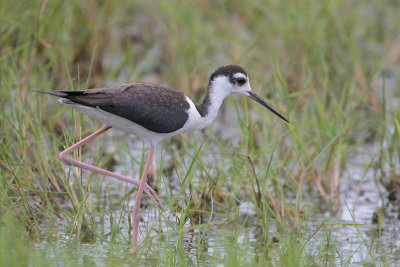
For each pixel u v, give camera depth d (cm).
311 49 1457
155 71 1512
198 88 1399
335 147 1149
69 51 1311
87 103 822
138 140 1279
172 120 891
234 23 1650
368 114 1398
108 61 1473
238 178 997
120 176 903
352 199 1108
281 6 1568
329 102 1390
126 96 847
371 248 895
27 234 833
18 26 1214
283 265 803
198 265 822
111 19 1486
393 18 1686
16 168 959
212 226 979
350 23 1555
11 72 1091
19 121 976
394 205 1093
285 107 1255
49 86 1170
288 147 1250
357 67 1443
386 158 1184
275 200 1063
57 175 1008
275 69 1270
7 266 704
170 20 1517
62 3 1359
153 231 934
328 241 882
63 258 800
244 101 1149
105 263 800
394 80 1514
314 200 1096
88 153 1177
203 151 1145
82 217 889
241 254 824
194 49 1461
